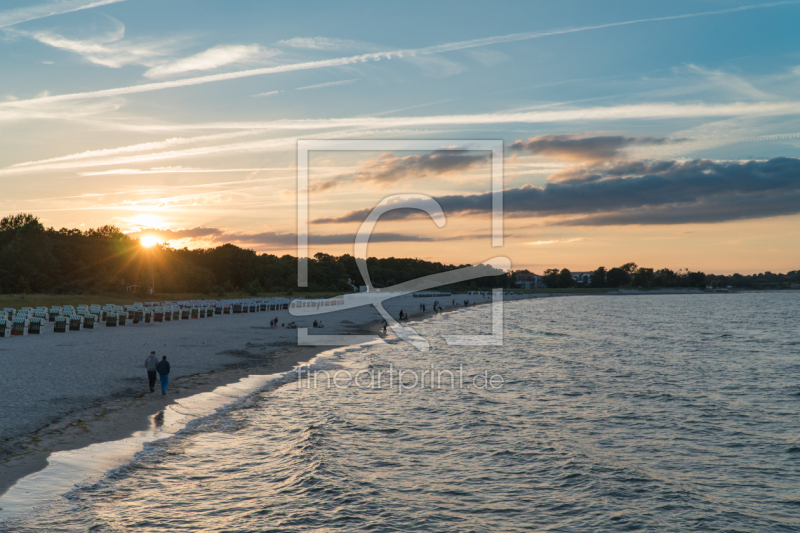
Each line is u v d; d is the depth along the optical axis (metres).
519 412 24.83
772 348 54.53
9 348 32.72
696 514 14.46
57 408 19.14
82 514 11.98
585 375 36.09
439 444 19.41
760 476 17.44
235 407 22.23
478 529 13.03
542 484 16.08
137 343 38.03
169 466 15.28
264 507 13.43
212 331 50.91
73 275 114.75
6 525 11.11
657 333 72.31
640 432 22.17
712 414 25.47
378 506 13.97
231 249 160.75
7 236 116.25
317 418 21.56
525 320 98.69
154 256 132.50
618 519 13.95
